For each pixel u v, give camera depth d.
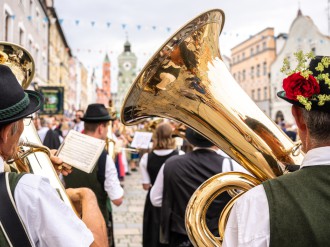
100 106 3.45
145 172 3.82
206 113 1.53
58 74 28.28
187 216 1.48
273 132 1.40
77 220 1.20
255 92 40.31
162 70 1.55
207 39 1.58
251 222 1.09
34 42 17.81
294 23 31.14
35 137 1.65
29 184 1.14
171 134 3.80
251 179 1.45
